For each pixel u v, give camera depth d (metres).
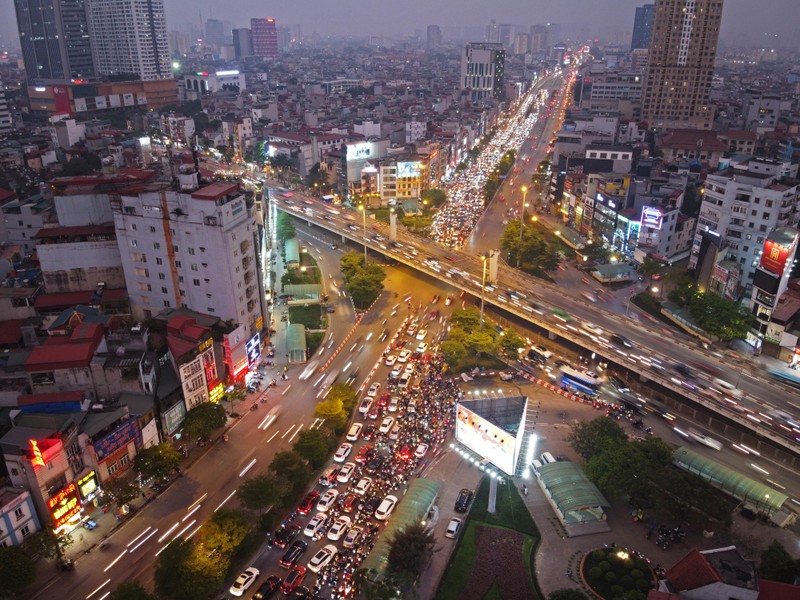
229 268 146.88
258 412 138.88
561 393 146.25
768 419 127.31
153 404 121.88
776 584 82.62
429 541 94.56
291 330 171.12
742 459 123.38
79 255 161.50
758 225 178.50
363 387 149.38
